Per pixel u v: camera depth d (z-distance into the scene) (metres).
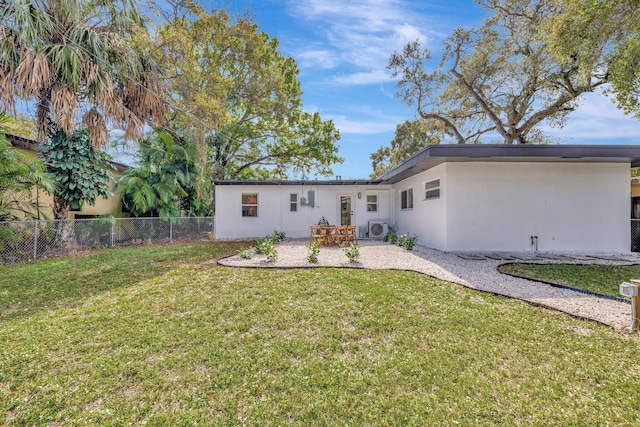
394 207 12.77
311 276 5.32
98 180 8.41
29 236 7.09
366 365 2.57
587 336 3.03
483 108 15.80
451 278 5.21
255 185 12.58
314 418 1.99
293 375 2.43
